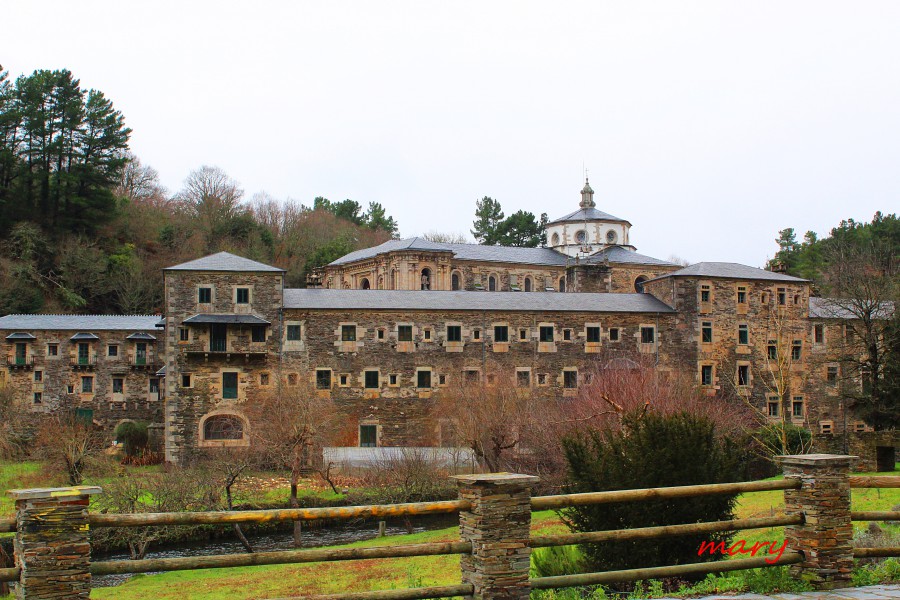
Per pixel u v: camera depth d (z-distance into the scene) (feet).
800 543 51.34
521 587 43.70
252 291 244.63
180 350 239.09
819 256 454.81
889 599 47.03
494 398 222.07
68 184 379.55
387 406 250.37
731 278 276.41
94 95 397.60
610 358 262.47
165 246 425.69
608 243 427.33
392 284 368.48
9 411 264.11
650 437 71.05
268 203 558.97
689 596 49.24
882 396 237.25
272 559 41.01
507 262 384.88
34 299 343.87
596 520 70.13
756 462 206.90
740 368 274.57
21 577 37.86
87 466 205.98
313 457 221.87
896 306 247.09
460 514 45.55
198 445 236.84
